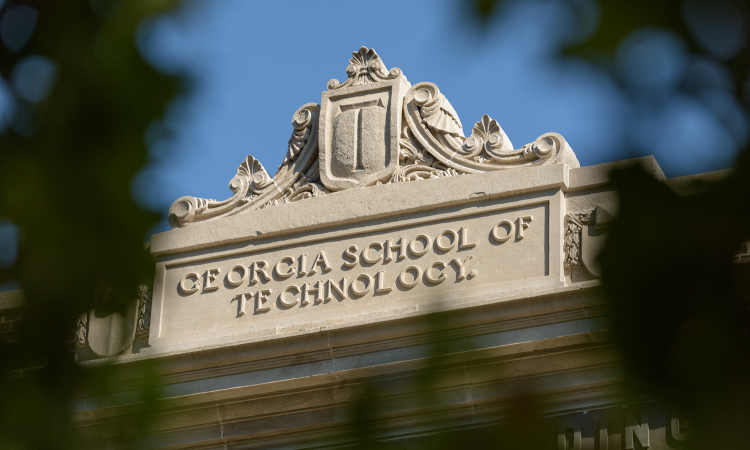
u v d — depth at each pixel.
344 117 13.41
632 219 4.60
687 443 4.42
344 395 12.20
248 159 13.80
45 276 4.75
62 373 5.00
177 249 13.44
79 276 4.79
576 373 11.44
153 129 4.74
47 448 4.80
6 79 4.62
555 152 12.48
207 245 13.36
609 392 11.30
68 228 4.68
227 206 13.52
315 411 12.36
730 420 4.33
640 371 4.48
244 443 12.59
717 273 4.44
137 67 4.68
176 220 13.60
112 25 4.62
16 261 4.71
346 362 12.17
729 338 4.34
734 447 4.30
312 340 12.28
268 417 12.50
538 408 5.04
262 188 13.55
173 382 12.70
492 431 4.95
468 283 12.21
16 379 4.88
